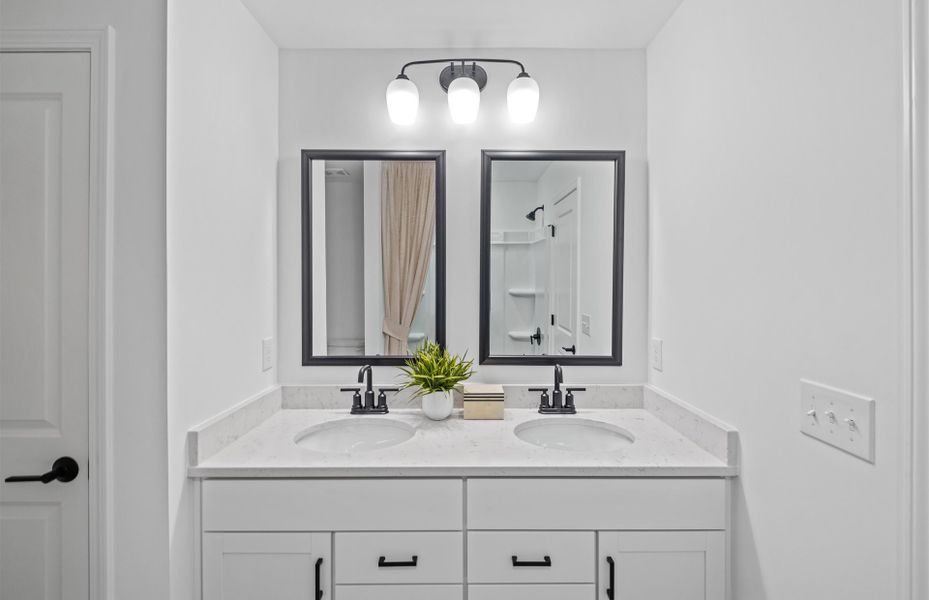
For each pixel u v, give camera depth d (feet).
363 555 4.54
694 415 5.09
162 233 4.05
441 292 6.43
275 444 5.05
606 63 6.49
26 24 4.04
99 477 4.02
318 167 6.43
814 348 3.47
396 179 6.45
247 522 4.50
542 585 4.56
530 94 5.98
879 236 2.92
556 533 4.56
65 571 4.03
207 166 4.69
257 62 5.80
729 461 4.46
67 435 4.03
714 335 4.82
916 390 2.68
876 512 2.96
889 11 2.84
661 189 6.03
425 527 4.55
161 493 4.09
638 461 4.62
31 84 4.02
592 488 4.56
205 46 4.65
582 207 6.46
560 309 6.47
